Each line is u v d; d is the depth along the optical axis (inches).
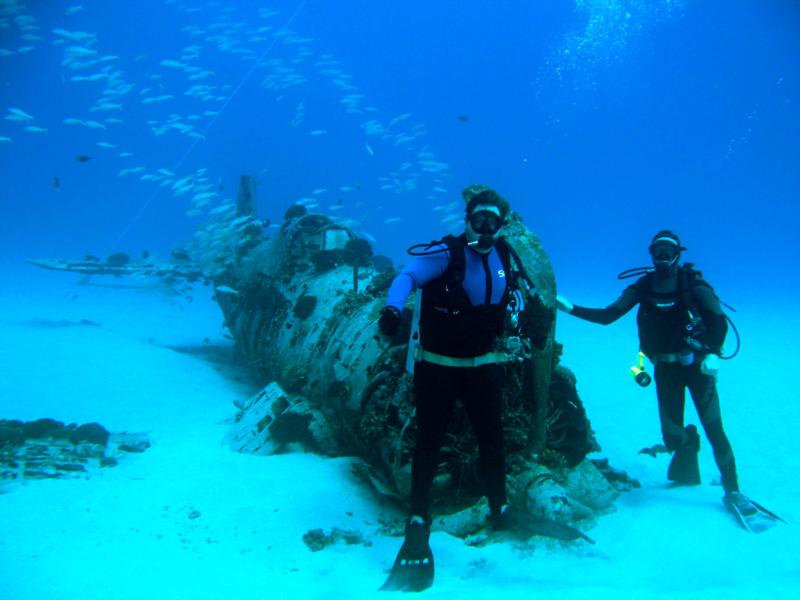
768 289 1024.2
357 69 5393.7
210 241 418.6
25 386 318.0
